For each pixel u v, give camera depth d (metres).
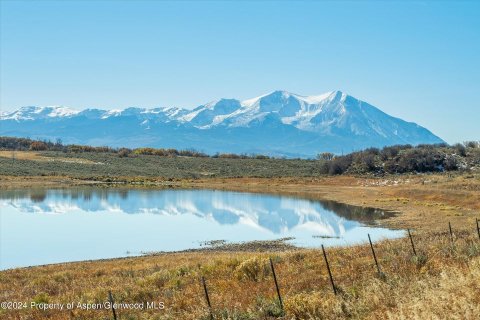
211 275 19.84
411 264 15.24
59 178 124.31
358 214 61.25
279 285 15.66
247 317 12.00
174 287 18.16
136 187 109.56
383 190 88.62
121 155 184.75
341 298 11.66
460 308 8.85
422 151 128.62
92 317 14.73
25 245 43.00
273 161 179.75
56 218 61.12
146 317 13.99
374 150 142.12
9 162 145.88
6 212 66.12
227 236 48.41
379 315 9.94
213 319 12.40
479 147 137.88
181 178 137.88
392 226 49.34
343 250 22.22
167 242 44.78
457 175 104.19
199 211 69.56
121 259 34.97
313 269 18.25
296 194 93.25
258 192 98.62
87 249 41.09
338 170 133.25
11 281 24.75
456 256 15.23
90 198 85.12
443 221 48.72
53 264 33.09
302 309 11.62
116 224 56.66
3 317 15.99
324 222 56.44
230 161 178.75
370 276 14.33
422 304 9.22
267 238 46.84
